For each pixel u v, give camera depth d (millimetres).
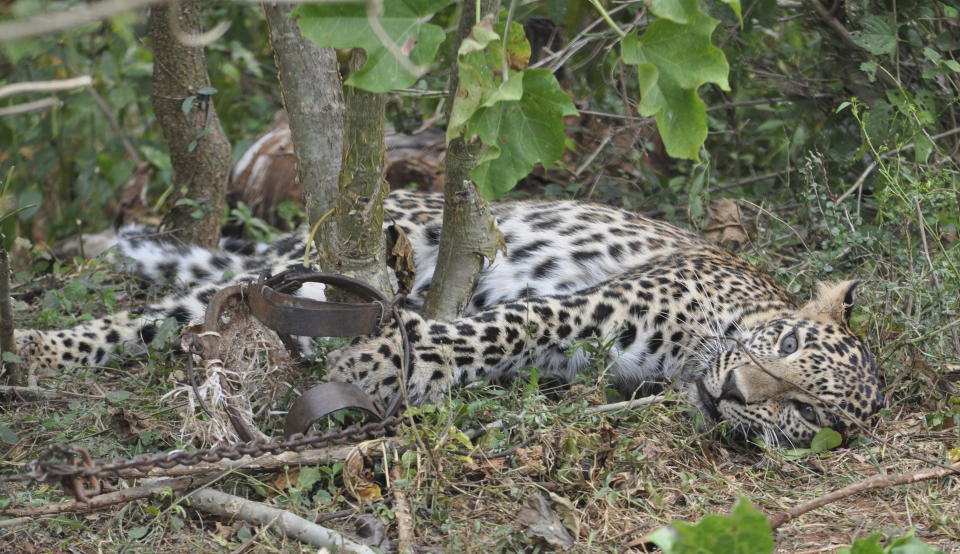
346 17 4402
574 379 8047
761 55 12352
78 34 12133
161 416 7094
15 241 10828
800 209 10805
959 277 8391
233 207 12477
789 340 8055
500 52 4719
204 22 13539
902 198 8844
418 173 11797
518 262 9180
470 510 6020
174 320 8078
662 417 7438
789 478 7031
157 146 13578
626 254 9359
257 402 6816
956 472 6176
